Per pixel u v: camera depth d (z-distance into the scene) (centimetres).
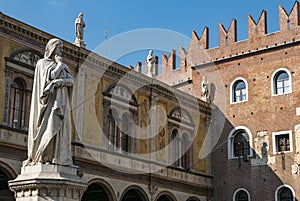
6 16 2670
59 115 1056
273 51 3991
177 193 3716
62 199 1004
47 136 1038
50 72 1073
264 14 4081
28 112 2758
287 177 3750
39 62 1096
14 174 2586
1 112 2614
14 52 2720
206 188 4028
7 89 2656
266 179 3841
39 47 2861
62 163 1050
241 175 3972
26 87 2773
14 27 2723
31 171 1032
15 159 2603
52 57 1117
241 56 4147
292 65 3878
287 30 3938
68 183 1006
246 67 4109
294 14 3934
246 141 4009
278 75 3950
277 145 3859
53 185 995
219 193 4050
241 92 4112
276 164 3816
